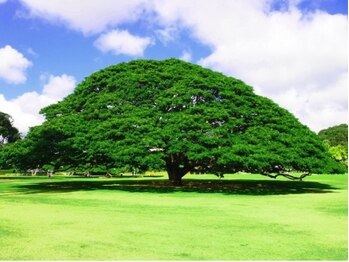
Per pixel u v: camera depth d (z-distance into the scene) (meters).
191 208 16.44
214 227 11.72
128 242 9.53
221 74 34.97
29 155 28.66
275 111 31.81
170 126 27.98
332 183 37.25
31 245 9.13
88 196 21.73
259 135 27.86
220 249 8.91
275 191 27.31
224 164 26.77
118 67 36.00
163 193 24.61
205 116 28.28
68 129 29.16
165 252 8.59
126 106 31.03
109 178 48.97
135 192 25.05
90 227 11.51
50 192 24.48
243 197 22.22
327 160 28.77
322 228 11.65
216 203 18.66
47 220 12.75
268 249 8.95
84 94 35.00
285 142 27.89
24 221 12.51
